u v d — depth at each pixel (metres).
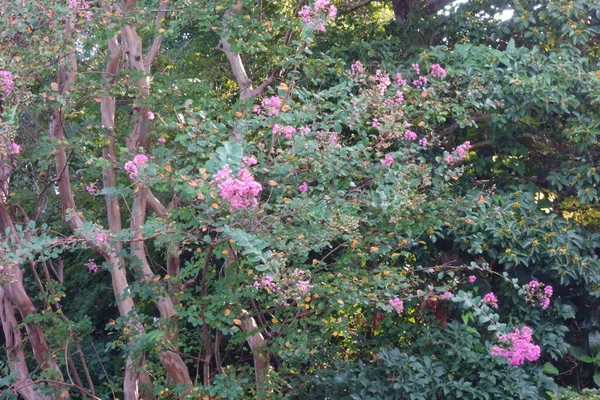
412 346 7.04
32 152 6.95
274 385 5.82
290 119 5.09
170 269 7.09
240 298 5.69
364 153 5.32
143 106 6.60
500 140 7.69
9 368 7.40
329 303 5.44
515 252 6.89
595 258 7.14
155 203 7.11
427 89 6.56
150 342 5.77
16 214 7.82
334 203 4.94
